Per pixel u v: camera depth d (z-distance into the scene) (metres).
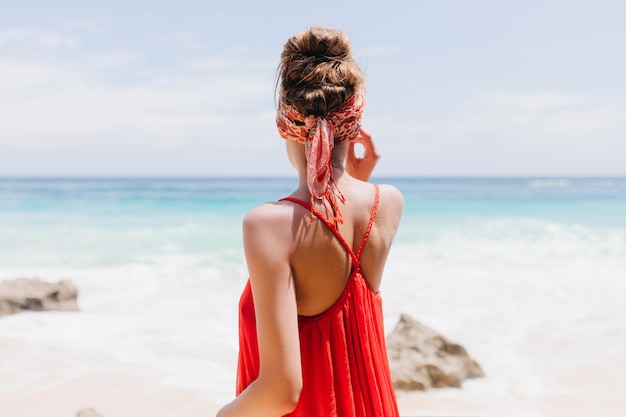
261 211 1.51
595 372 4.90
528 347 5.61
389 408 1.66
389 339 4.93
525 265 10.30
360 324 1.58
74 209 27.98
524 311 7.00
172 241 14.68
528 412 4.10
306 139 1.59
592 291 8.10
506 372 4.92
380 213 1.68
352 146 2.10
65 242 14.52
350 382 1.56
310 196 1.57
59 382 4.75
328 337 1.56
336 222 1.53
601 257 11.27
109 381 4.78
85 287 8.68
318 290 1.54
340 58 1.59
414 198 39.22
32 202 33.41
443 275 9.32
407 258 11.23
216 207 29.69
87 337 6.05
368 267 1.65
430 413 4.09
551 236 15.27
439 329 6.23
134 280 9.20
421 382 4.49
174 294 8.19
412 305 7.33
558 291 8.10
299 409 1.56
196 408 4.25
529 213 24.84
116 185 70.69
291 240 1.49
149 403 4.33
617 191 50.19
